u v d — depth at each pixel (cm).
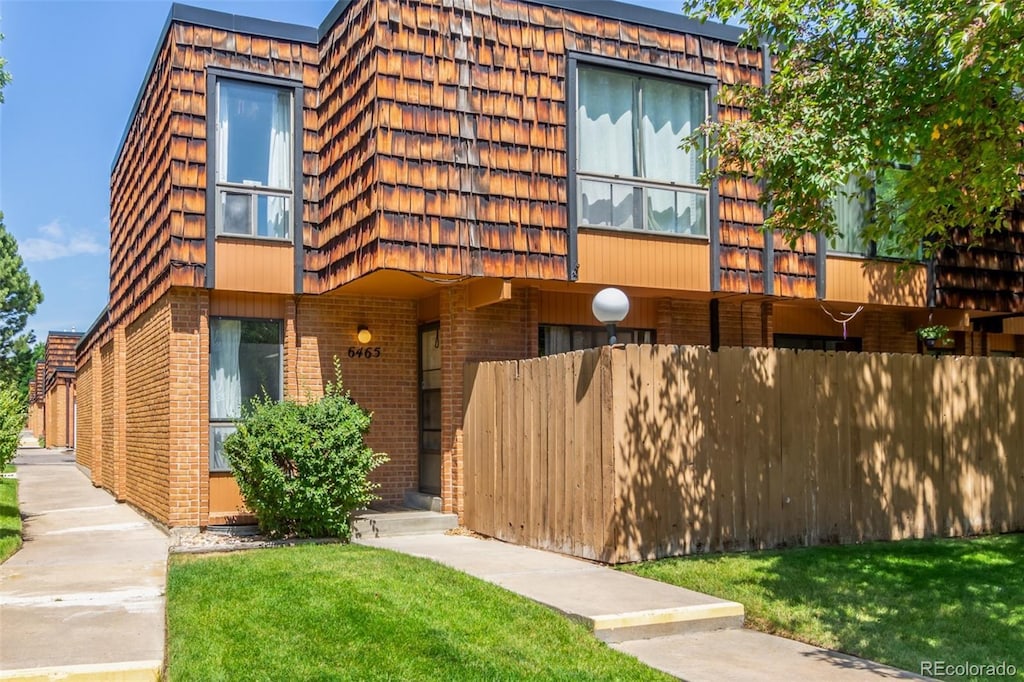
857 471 1045
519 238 1102
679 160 1221
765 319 1387
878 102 941
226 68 1208
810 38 998
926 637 672
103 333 2094
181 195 1173
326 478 1070
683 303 1345
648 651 664
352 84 1133
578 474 952
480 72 1103
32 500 1767
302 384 1250
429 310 1290
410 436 1313
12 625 697
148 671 580
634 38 1188
